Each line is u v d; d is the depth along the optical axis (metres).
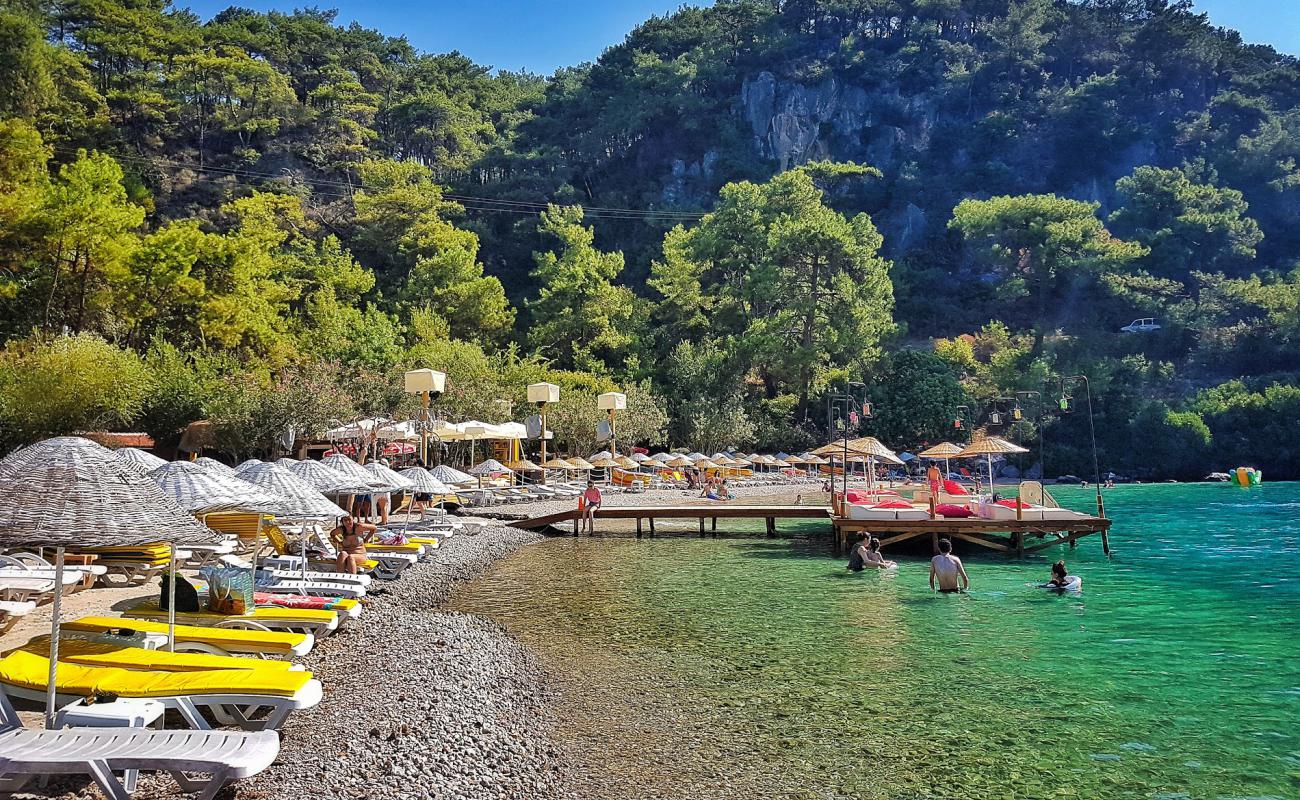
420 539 21.80
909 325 103.50
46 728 6.02
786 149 133.62
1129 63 150.38
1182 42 149.75
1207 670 11.60
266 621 10.44
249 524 17.11
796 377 73.38
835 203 124.06
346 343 49.84
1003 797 7.45
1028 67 148.62
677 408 68.69
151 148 87.69
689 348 75.00
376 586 17.09
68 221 35.25
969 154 134.25
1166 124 136.12
